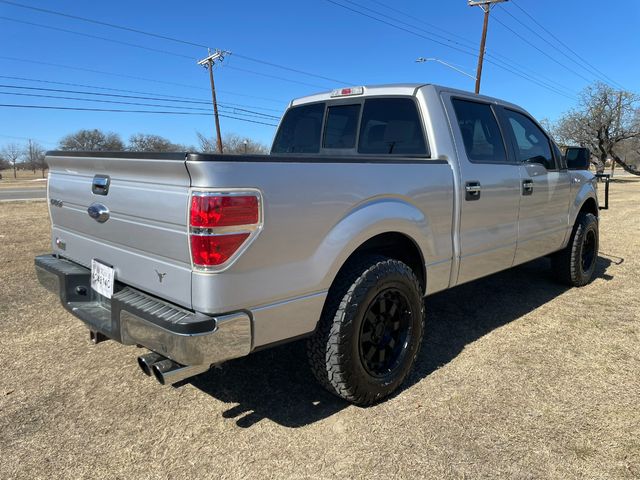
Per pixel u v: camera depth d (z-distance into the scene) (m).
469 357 3.49
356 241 2.62
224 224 2.08
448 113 3.48
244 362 3.45
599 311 4.46
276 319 2.35
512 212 3.93
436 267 3.24
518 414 2.74
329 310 2.61
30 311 4.48
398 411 2.79
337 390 2.70
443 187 3.21
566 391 2.99
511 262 4.07
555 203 4.57
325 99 4.24
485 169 3.60
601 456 2.37
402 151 3.54
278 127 4.75
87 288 2.98
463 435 2.55
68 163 2.97
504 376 3.19
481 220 3.59
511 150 4.00
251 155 2.18
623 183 32.16
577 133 39.44
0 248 7.42
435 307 4.63
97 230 2.76
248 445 2.49
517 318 4.29
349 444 2.49
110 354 3.56
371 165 2.75
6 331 3.99
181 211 2.13
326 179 2.47
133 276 2.52
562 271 5.13
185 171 2.08
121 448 2.48
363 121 3.88
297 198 2.34
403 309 2.96
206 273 2.10
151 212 2.30
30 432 2.61
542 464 2.32
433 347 3.68
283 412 2.80
